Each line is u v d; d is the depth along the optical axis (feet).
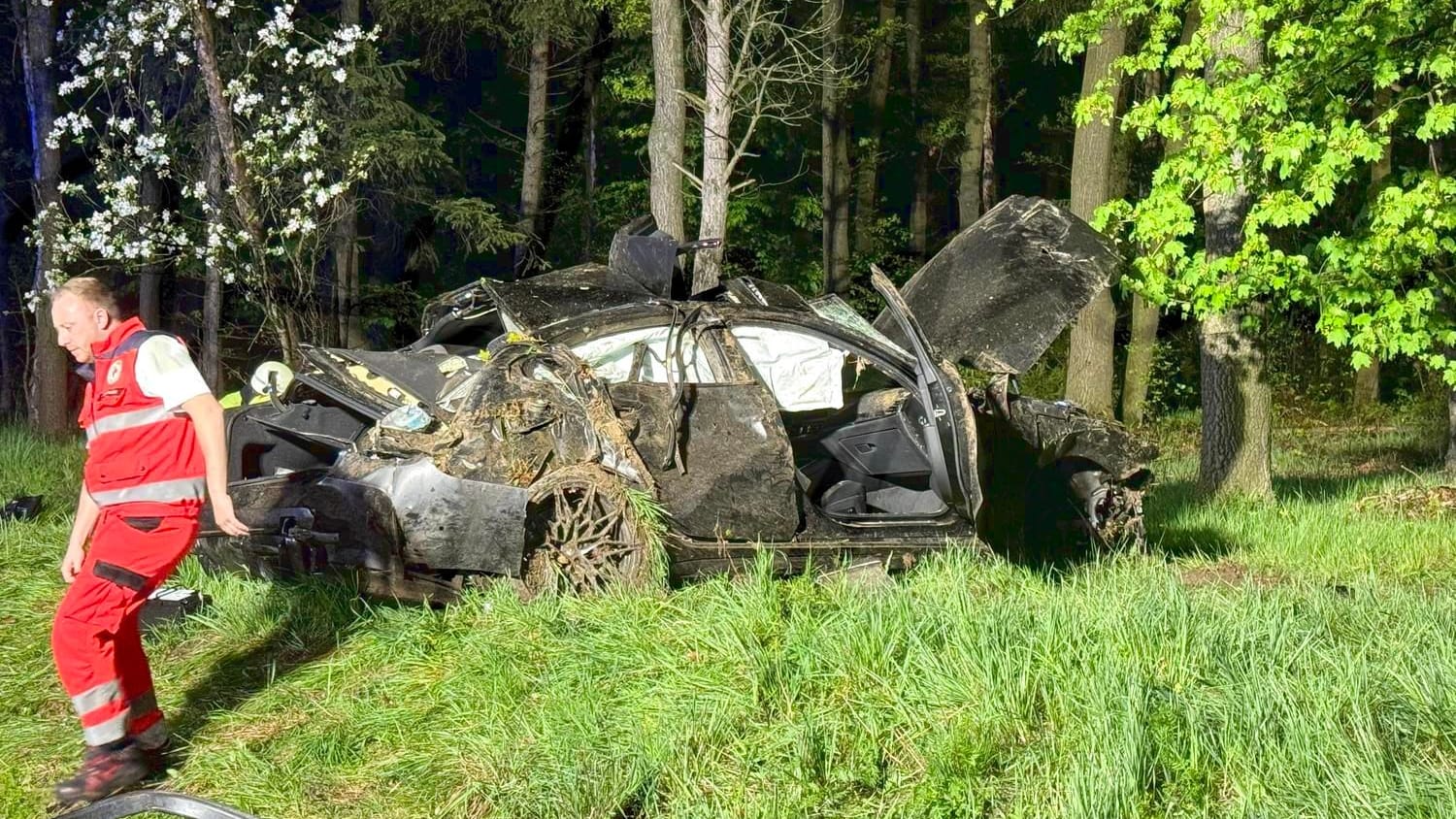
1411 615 19.60
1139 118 30.17
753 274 88.89
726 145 41.81
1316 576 25.00
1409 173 30.86
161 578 14.93
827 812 13.91
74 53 50.39
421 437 19.31
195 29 40.68
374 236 75.25
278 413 22.70
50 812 14.37
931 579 20.16
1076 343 62.54
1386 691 16.12
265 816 13.96
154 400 14.76
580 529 19.74
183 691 17.34
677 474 20.30
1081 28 32.40
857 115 99.55
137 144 42.52
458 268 85.30
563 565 19.77
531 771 14.42
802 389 22.25
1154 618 17.46
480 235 67.05
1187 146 30.71
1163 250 30.42
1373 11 28.86
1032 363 23.98
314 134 42.47
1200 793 13.85
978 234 25.64
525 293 21.94
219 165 45.47
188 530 14.94
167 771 15.11
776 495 20.76
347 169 48.83
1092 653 16.51
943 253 25.98
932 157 108.68
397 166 61.87
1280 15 29.48
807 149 93.66
